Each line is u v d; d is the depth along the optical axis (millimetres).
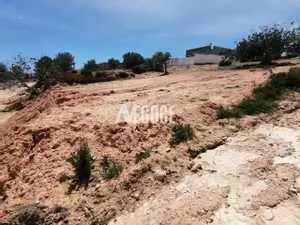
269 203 7324
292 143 10133
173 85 21344
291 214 6949
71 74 39281
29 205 8664
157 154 9719
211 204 7465
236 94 14984
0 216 8562
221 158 9555
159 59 48906
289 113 12781
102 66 57156
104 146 10922
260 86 15844
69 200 8672
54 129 12633
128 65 53844
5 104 36562
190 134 10688
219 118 12461
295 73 15781
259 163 8977
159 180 8664
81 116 13766
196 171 8984
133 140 10875
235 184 8211
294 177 8172
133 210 7848
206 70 38844
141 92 19016
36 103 22375
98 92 20250
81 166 9562
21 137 13242
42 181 9758
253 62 40375
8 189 10227
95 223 7703
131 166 9500
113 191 8461
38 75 39969
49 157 10945
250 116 12531
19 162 11492
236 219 6969
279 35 35125
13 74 50969
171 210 7492
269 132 11156
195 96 15328
